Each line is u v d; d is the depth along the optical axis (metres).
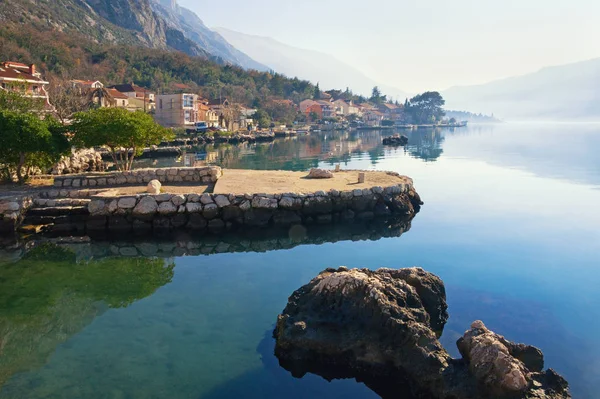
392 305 10.07
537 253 17.80
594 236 20.17
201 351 10.66
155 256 18.03
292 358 10.14
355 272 11.18
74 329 11.81
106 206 21.02
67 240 20.02
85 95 77.00
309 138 110.44
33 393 9.05
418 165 48.25
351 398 9.08
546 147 71.31
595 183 34.50
